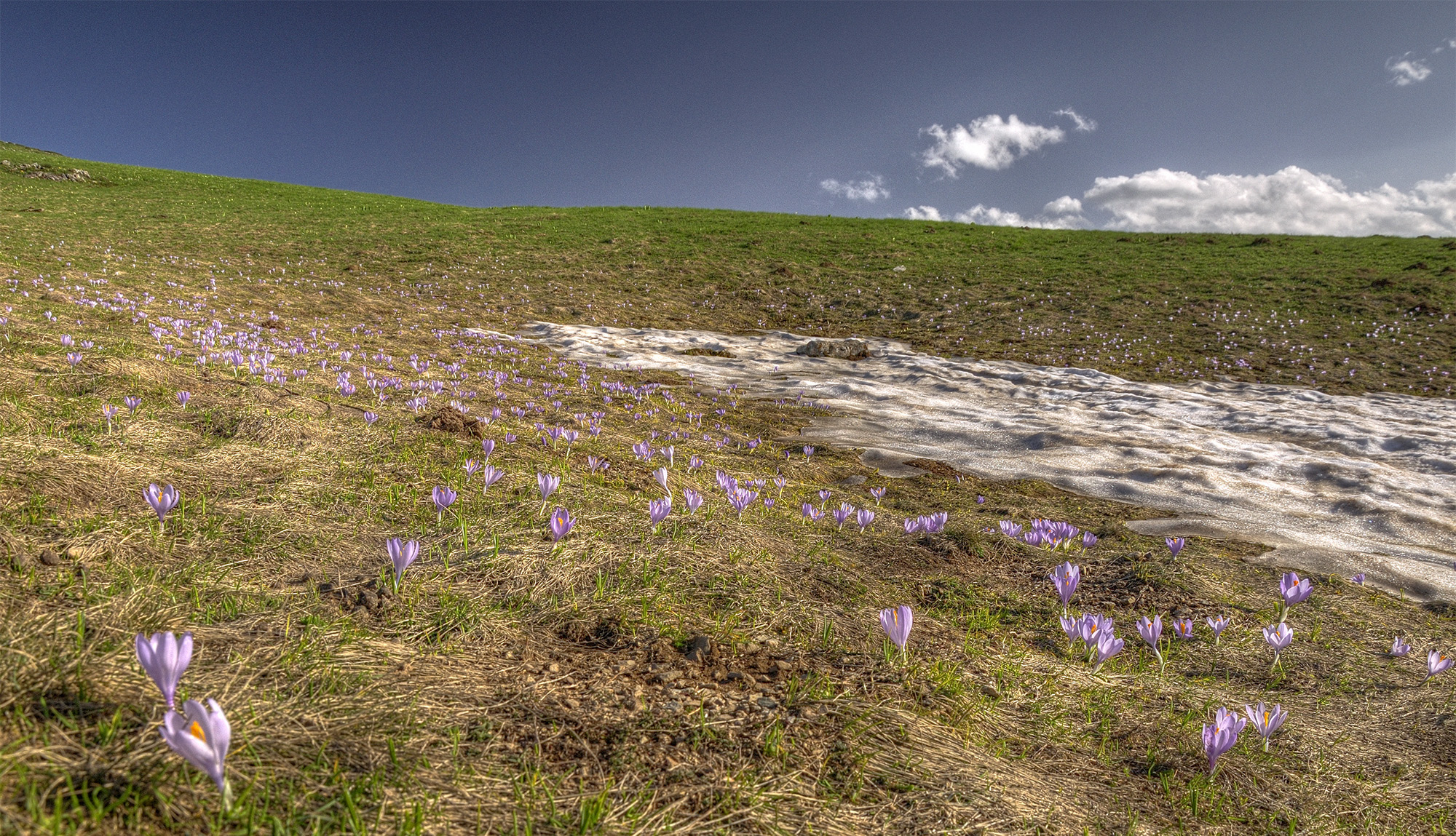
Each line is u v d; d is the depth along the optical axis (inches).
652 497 192.1
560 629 106.3
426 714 78.6
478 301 732.7
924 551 176.9
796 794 74.6
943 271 1003.3
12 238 689.6
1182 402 444.5
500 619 105.5
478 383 365.4
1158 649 126.1
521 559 125.4
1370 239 1197.1
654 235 1199.6
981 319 764.6
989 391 475.2
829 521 197.8
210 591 99.3
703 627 112.2
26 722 61.6
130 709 66.9
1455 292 795.4
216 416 189.3
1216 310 784.3
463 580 116.2
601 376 459.2
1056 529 170.6
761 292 887.7
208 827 55.7
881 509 225.0
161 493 108.7
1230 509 250.8
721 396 432.5
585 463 219.0
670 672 96.8
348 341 443.2
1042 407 428.8
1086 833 76.4
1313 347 644.1
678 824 67.3
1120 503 258.5
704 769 76.4
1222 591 165.2
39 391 181.9
